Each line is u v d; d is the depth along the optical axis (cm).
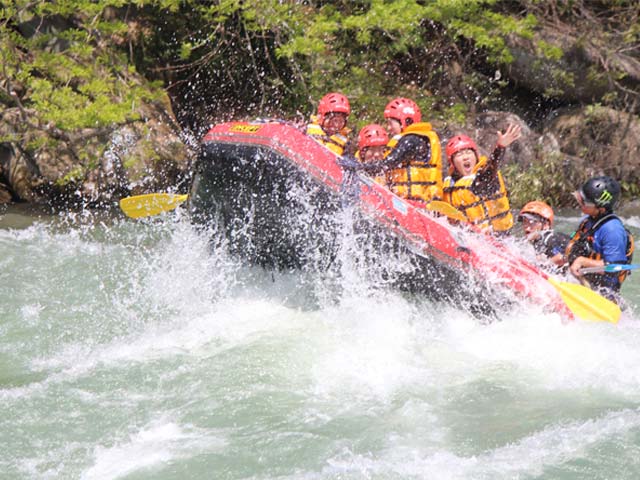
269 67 4106
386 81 4256
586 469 1520
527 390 1834
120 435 1647
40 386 1848
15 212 3391
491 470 1520
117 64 3747
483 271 2139
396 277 2167
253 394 1805
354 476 1503
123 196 3566
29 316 2280
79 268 2708
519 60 4275
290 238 2244
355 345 2058
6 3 3428
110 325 2222
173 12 3997
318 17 3706
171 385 1853
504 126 4031
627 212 3888
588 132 4134
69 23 3772
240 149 2238
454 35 3984
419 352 2028
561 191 3978
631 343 2047
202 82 4094
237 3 3600
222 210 2370
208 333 2144
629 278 2694
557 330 2098
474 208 2247
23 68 3334
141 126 3638
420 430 1664
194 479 1503
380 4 3703
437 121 4028
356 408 1750
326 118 2355
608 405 1759
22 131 3528
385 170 2169
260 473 1520
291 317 2231
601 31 4353
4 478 1499
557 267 2225
